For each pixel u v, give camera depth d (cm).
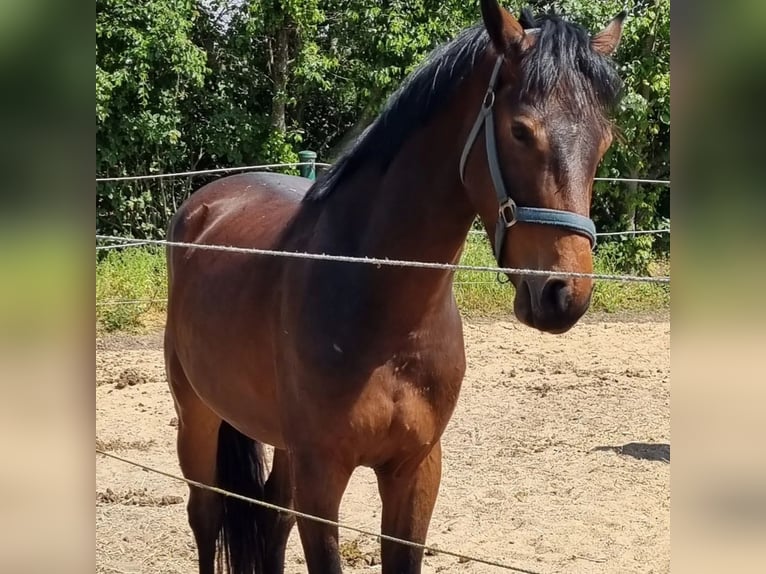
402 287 255
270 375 290
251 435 323
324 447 262
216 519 367
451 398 273
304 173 798
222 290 317
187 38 1208
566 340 877
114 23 1147
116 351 844
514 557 403
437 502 472
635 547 413
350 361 255
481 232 995
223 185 400
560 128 219
